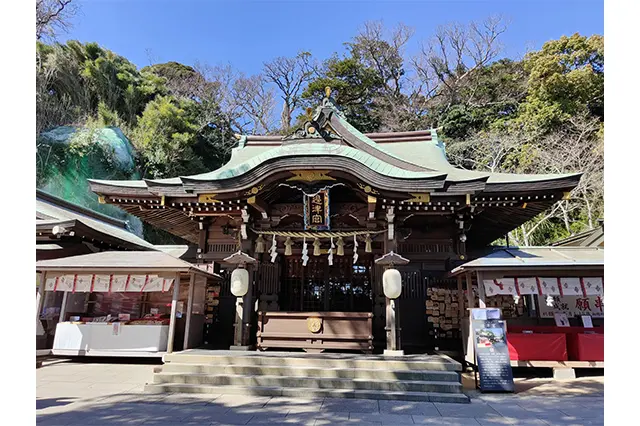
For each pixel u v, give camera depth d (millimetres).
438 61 38344
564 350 8516
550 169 24312
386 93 37906
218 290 11672
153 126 32188
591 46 27250
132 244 13750
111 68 33844
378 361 7480
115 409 5824
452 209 9836
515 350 8547
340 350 9930
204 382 7227
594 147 23609
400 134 14023
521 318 10758
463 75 36500
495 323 7504
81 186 25438
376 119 36656
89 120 29359
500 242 26078
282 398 6609
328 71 39969
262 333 9695
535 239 25094
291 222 11016
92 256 10242
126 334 9805
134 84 35719
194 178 9195
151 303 11664
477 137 29406
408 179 8773
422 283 10969
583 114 25094
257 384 7141
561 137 25141
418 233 11305
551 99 26531
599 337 8531
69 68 30688
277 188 10242
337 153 9047
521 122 27422
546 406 6191
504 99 32000
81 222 11180
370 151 11039
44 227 11172
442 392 6746
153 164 31125
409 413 5750
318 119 11359
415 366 7379
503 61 35812
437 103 35531
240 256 9570
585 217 23578
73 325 9898
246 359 7766
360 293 11203
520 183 9328
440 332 10547
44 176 24312
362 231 9984
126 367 9359
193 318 10359
